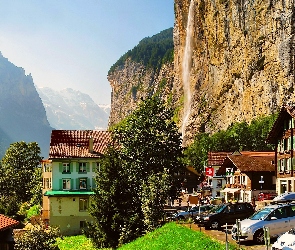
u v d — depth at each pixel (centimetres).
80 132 7450
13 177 11756
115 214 4528
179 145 5588
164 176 4359
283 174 6141
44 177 7656
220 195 8825
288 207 2795
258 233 2703
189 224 3844
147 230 4225
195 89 19225
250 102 14875
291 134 5925
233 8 15738
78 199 6450
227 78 16525
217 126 16912
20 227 7338
